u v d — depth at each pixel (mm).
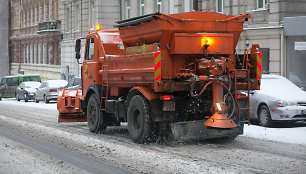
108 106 12883
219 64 10406
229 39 11125
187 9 27797
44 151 10375
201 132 10828
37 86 34688
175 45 10656
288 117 14234
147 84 11039
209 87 10820
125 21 12125
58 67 48219
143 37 11445
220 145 10906
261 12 22172
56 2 50312
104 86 13367
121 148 10602
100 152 10164
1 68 56406
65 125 16141
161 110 10906
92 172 8188
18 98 35406
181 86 10617
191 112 11180
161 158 9266
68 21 45719
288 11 21266
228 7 23969
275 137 12070
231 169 8156
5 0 56500
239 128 11227
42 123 16797
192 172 7973
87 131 14250
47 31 49500
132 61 11555
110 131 14188
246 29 22766
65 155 9852
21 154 10008
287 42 21266
